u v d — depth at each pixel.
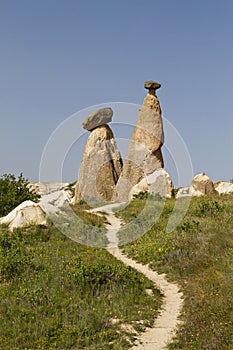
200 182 33.47
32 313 11.54
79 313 11.72
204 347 9.51
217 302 12.11
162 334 10.88
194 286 14.48
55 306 12.08
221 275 14.98
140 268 17.28
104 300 12.84
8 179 29.22
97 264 14.93
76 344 10.02
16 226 22.53
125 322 11.57
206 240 18.58
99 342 10.20
